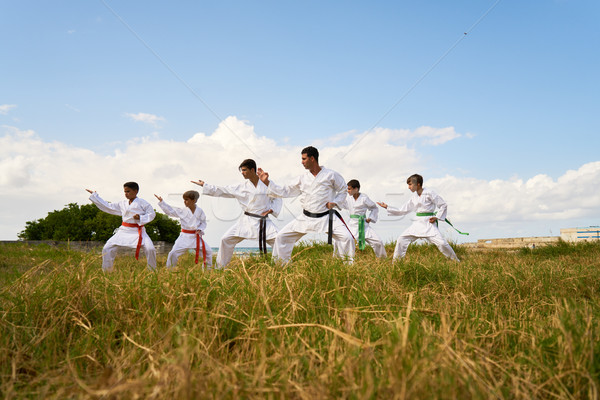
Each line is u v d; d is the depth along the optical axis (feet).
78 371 6.74
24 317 9.07
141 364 6.68
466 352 7.01
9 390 5.73
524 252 36.40
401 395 4.62
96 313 9.62
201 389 5.22
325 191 21.68
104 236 80.94
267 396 5.54
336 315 9.05
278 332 7.93
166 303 9.79
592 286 15.66
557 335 7.41
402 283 14.69
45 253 32.58
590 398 5.57
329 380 5.60
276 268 14.39
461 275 15.39
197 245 26.96
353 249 21.66
